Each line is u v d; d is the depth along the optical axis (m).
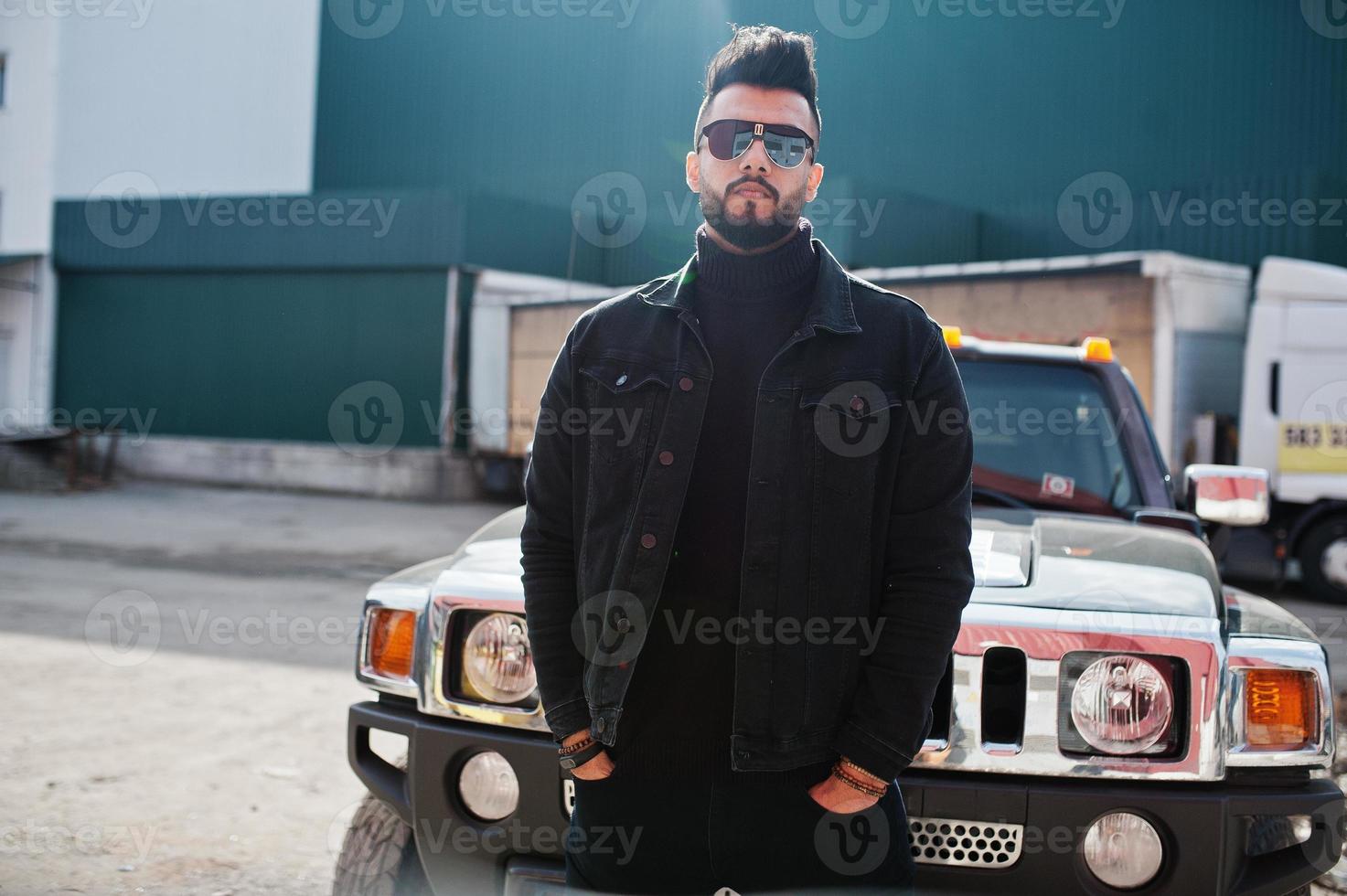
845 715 1.67
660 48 22.31
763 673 1.64
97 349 20.84
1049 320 10.55
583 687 1.79
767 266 1.73
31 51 23.97
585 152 22.97
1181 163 18.45
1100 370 3.40
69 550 11.16
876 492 1.68
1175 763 2.11
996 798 2.10
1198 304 10.14
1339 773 3.89
